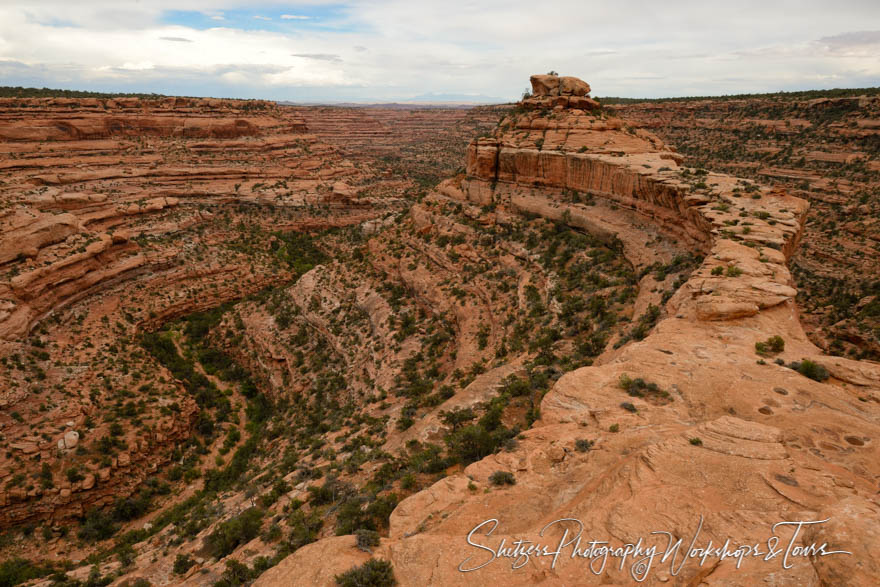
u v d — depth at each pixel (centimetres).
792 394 1909
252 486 3541
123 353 5753
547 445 1847
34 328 5419
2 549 3531
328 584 1294
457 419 3009
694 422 1805
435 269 6438
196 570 2647
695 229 4206
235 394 5978
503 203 6606
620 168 5241
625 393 2066
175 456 4684
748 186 4425
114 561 3275
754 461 1412
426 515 1622
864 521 939
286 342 6406
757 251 3184
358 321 6209
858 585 823
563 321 4134
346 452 3438
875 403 1847
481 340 4734
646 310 3634
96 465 4047
